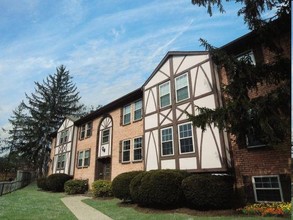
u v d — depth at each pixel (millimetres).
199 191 9727
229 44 12125
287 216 7879
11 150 47344
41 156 42469
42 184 25266
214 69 12398
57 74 50250
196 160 12031
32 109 46250
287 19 9008
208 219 8281
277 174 9414
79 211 11008
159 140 14453
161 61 15781
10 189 20562
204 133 11945
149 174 11094
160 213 9938
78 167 24312
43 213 9953
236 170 10828
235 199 10531
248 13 9070
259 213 8680
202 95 12562
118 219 9000
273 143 8094
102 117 22422
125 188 12758
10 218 8531
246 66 8617
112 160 19359
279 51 9320
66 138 28438
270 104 7875
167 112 14469
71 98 50344
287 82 8180
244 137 8883
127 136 18344
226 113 8484
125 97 19109
